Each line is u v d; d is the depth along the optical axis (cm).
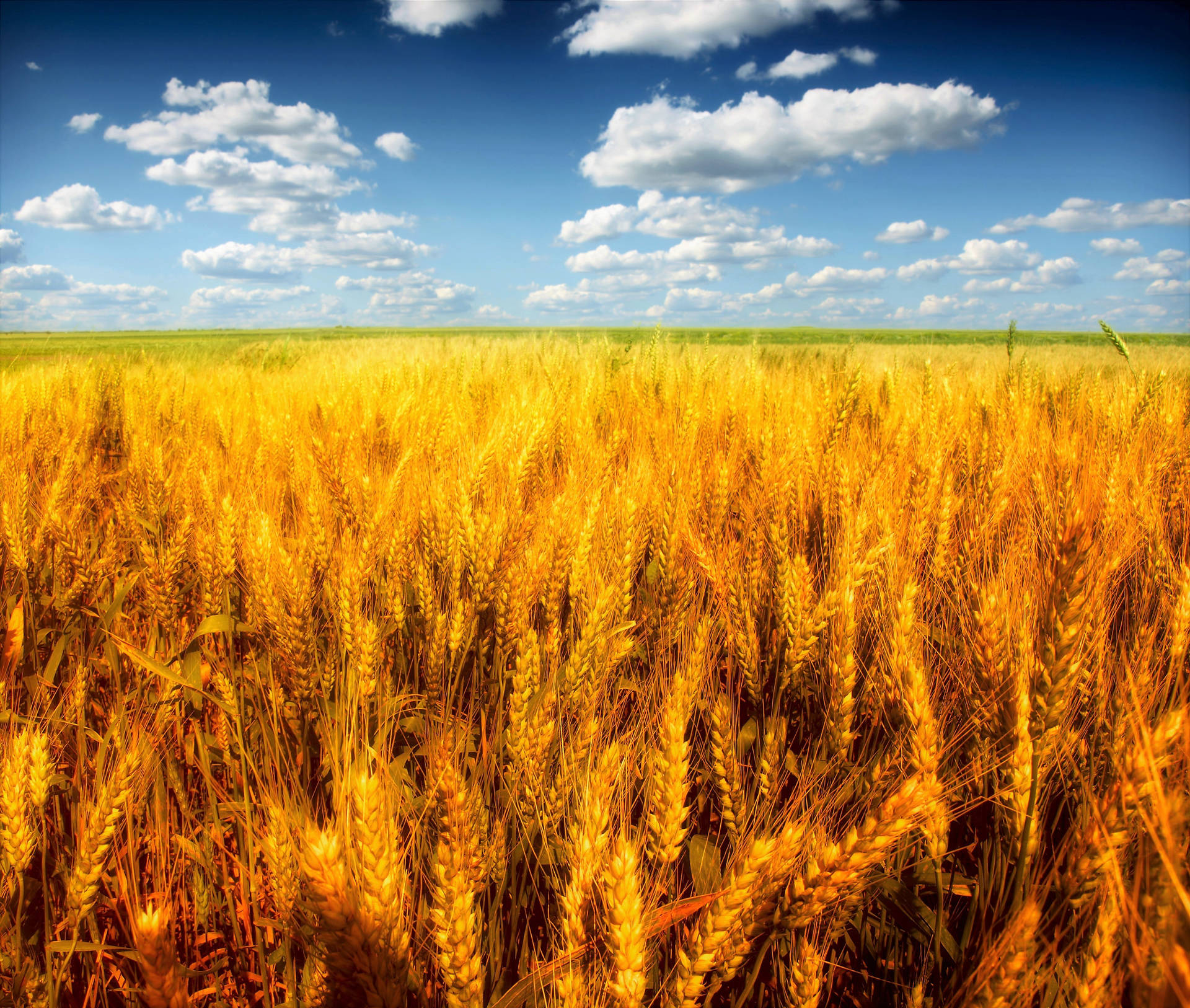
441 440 451
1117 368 921
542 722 173
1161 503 316
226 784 215
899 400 568
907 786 122
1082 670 177
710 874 160
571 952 123
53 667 230
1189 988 88
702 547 276
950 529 282
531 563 243
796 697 228
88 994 158
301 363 1359
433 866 124
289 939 152
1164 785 113
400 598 247
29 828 153
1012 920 132
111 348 2080
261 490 352
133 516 320
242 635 267
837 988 162
